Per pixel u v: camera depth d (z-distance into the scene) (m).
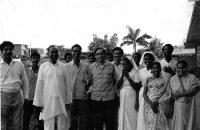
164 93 6.81
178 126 6.93
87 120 7.92
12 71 7.10
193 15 13.37
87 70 8.02
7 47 7.04
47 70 7.05
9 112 7.14
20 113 7.26
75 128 8.00
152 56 7.36
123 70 7.49
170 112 6.85
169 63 7.92
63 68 7.24
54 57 7.11
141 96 7.23
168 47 7.87
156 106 6.73
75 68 7.98
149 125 6.79
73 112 8.03
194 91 6.88
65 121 7.34
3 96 7.00
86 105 7.95
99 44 51.28
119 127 7.50
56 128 7.19
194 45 29.30
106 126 7.71
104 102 7.58
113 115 7.66
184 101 6.91
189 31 18.81
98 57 7.63
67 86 7.29
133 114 7.42
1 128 7.01
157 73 6.88
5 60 7.11
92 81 7.75
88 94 7.86
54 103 6.96
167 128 6.76
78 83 7.96
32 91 8.56
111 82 7.67
